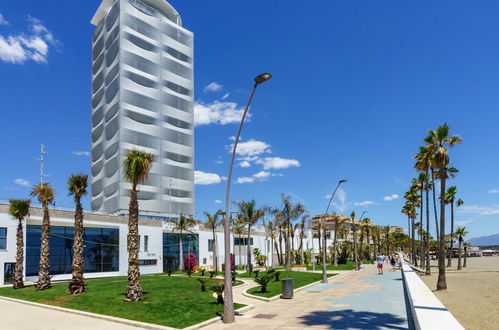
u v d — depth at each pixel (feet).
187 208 323.78
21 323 56.29
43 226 98.22
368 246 340.59
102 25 341.62
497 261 341.62
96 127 328.49
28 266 146.92
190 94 345.51
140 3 326.24
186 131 335.26
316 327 47.24
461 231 223.10
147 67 316.40
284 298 76.74
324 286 100.78
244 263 260.62
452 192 204.95
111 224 177.47
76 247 84.23
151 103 313.32
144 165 72.13
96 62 343.05
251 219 162.50
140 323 52.21
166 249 212.84
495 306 66.33
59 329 51.21
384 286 93.20
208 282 108.47
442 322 30.76
